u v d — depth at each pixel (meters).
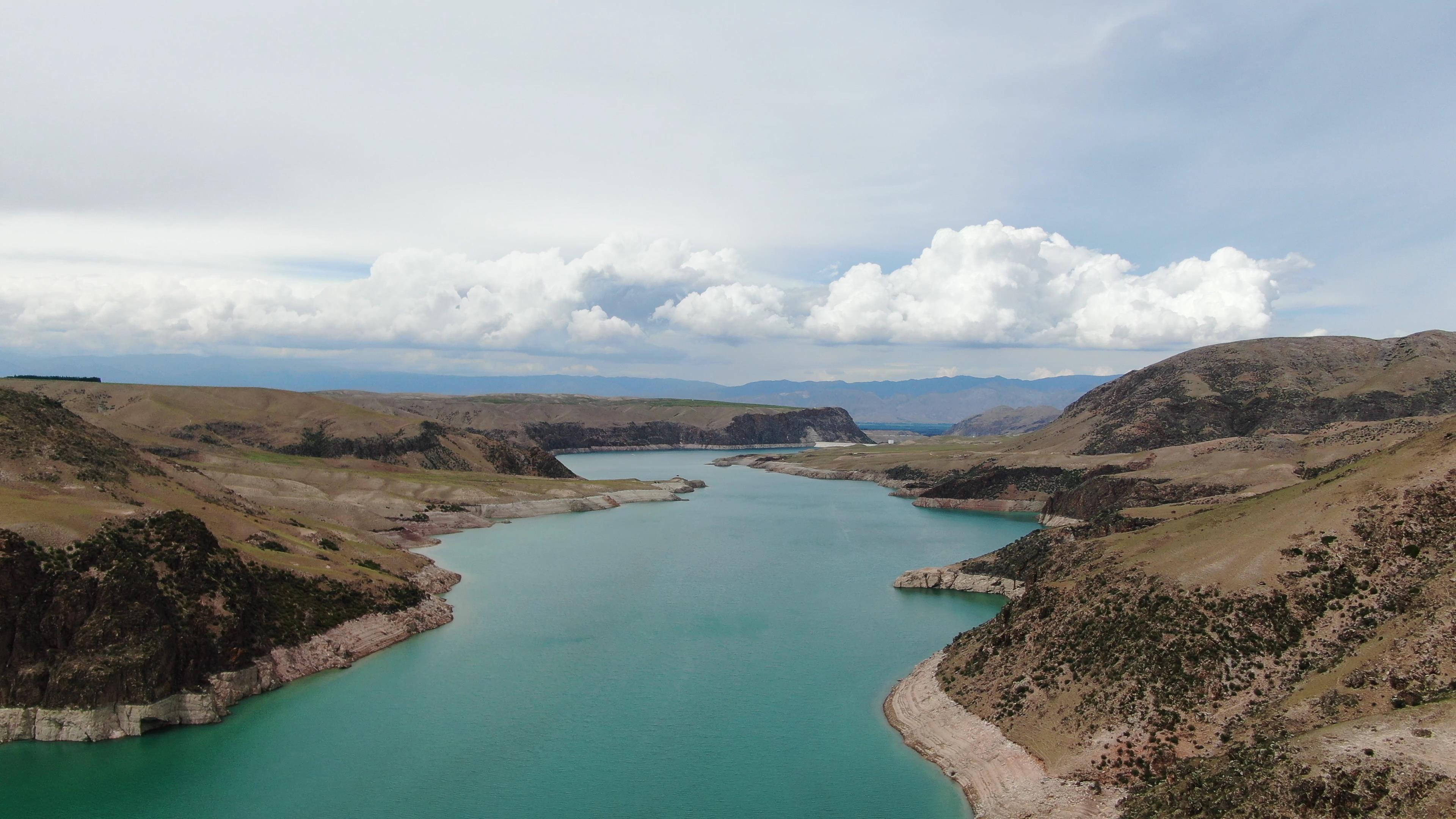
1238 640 58.53
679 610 106.62
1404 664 48.03
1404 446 71.31
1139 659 60.75
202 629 76.19
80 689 68.06
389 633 93.75
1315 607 58.69
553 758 64.44
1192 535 76.06
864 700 75.69
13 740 67.56
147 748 66.88
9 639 69.25
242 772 62.75
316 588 93.50
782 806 56.88
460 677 82.19
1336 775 40.09
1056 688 63.81
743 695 76.88
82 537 76.12
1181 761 51.53
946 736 65.44
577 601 111.50
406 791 59.69
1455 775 37.31
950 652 80.31
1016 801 54.06
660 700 75.94
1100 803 51.03
